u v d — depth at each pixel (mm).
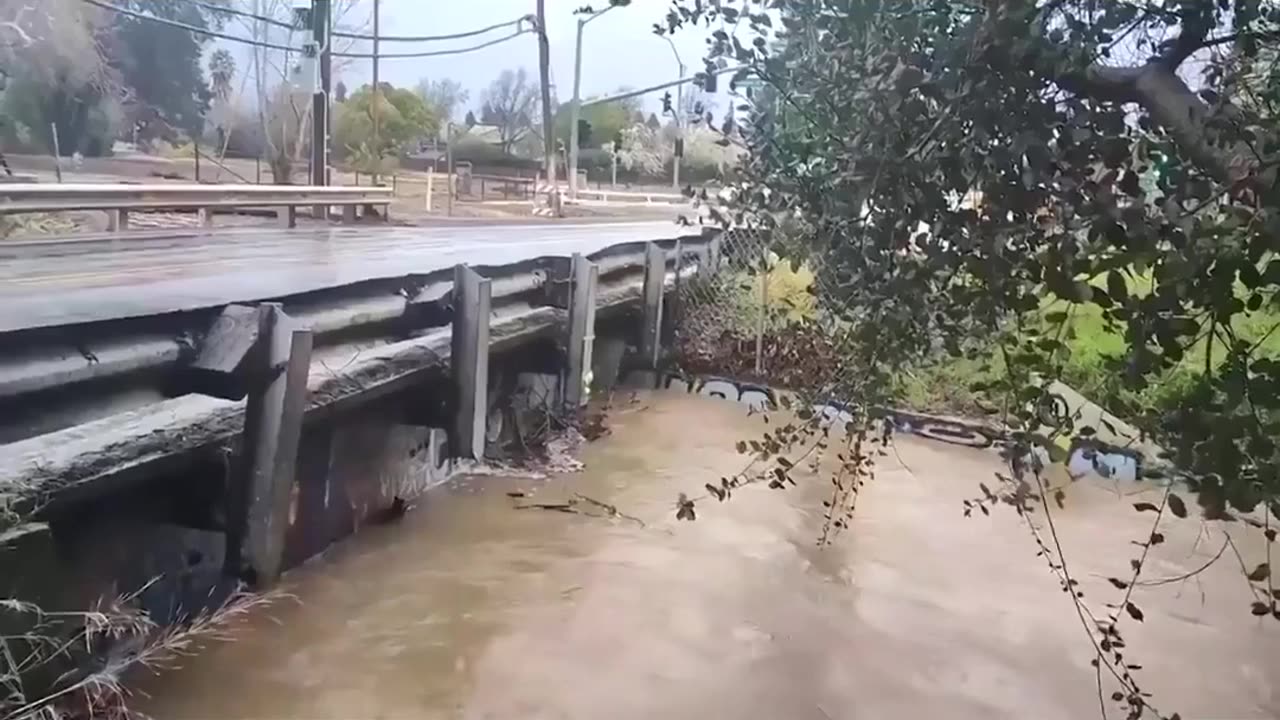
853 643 5984
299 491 6383
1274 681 5746
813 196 2812
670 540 7582
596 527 7793
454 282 7695
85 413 4598
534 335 9445
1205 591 6957
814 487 9016
